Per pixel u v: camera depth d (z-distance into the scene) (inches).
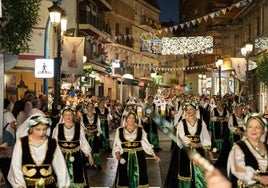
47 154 235.1
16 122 437.1
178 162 364.2
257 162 228.1
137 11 2234.3
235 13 2073.1
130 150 348.5
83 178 353.1
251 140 232.4
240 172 229.6
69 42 776.3
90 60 1409.9
